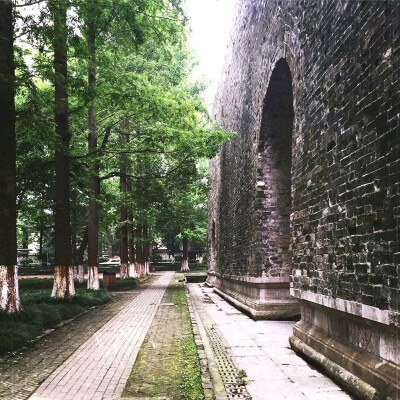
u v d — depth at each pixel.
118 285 18.97
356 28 4.42
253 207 10.60
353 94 4.46
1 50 8.32
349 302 4.40
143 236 29.89
